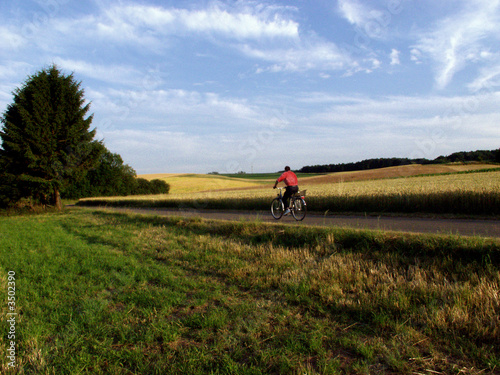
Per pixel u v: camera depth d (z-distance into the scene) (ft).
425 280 15.65
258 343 10.93
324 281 16.71
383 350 10.24
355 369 9.34
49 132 71.87
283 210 38.68
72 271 21.17
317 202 50.67
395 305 13.04
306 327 12.21
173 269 21.35
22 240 33.83
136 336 11.84
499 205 34.88
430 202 40.50
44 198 82.84
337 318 12.93
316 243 23.71
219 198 72.33
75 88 78.13
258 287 16.99
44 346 11.39
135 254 26.66
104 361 10.44
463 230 25.95
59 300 15.89
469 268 16.14
